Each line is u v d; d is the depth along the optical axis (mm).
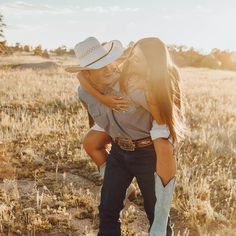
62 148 7211
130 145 3328
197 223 4750
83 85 3326
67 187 5762
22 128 8789
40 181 5855
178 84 3178
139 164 3350
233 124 10344
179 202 5254
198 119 11031
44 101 13320
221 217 4887
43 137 8242
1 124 9102
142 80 3123
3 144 7613
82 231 4598
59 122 9727
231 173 6301
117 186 3498
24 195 5430
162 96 3035
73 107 12469
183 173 6016
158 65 3039
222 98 15852
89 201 5219
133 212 4969
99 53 3266
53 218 4734
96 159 3754
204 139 8109
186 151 7609
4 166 6426
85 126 9461
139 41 3174
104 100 3201
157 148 3180
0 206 4746
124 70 3174
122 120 3213
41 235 4465
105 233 3523
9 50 81875
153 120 3215
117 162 3486
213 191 5766
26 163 6652
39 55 88812
